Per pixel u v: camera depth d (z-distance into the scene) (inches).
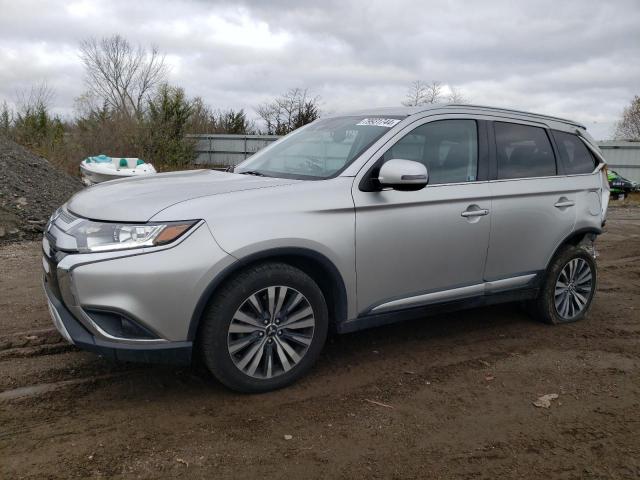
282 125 1184.8
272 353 139.9
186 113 887.7
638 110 1875.0
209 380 146.4
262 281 133.3
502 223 174.9
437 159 165.0
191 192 136.9
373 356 167.9
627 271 301.0
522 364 165.9
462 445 121.0
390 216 150.9
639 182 1172.5
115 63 1127.6
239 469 109.2
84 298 122.0
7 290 222.5
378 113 174.9
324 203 141.0
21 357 157.6
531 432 127.4
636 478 111.1
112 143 820.6
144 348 124.1
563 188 193.3
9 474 104.9
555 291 199.0
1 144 474.9
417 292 160.4
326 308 145.3
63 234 130.6
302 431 123.7
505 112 187.6
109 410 130.0
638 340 190.1
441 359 167.5
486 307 220.7
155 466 109.0
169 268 122.1
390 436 123.3
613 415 136.6
